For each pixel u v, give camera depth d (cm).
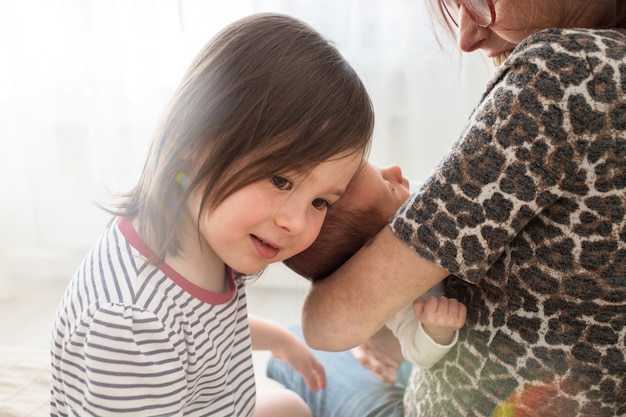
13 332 220
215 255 86
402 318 95
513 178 71
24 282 254
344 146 77
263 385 139
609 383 78
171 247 80
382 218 98
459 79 197
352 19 216
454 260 76
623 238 71
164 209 79
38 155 240
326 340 89
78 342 78
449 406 92
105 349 75
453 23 93
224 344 90
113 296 77
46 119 236
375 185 97
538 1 77
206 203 77
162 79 223
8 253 253
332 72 78
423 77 219
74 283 83
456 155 75
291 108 74
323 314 88
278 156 74
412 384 105
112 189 236
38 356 128
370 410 116
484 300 84
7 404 111
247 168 74
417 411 100
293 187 77
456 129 223
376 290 83
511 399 83
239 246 79
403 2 213
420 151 227
